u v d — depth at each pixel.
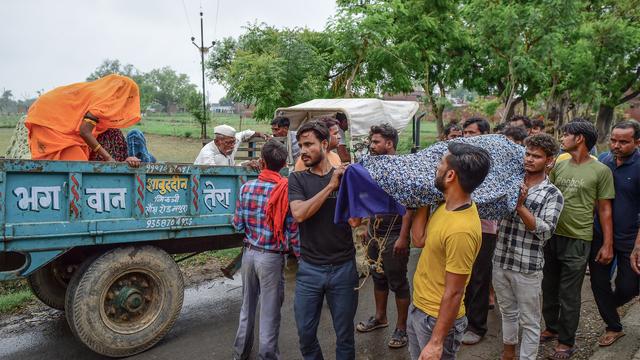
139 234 4.43
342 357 3.54
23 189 3.81
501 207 3.15
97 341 4.21
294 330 5.05
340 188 3.17
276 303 3.97
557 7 12.06
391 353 4.53
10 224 3.73
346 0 13.91
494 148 3.38
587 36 17.38
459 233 2.59
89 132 4.82
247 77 11.39
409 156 3.05
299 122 8.01
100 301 4.21
